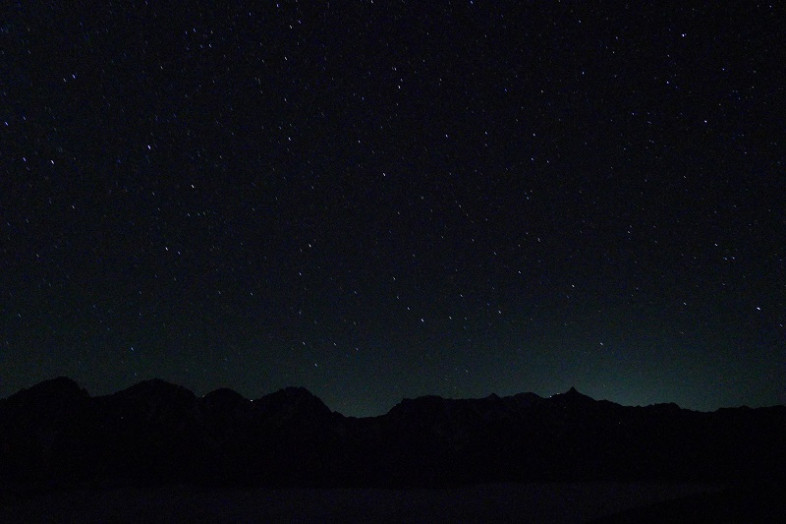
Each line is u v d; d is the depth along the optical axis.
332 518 11.44
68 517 11.49
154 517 11.55
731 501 9.36
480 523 10.77
